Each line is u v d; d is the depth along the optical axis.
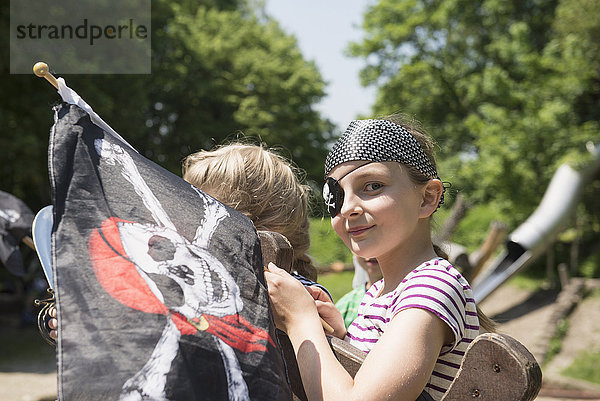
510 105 16.86
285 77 26.66
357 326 1.39
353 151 1.31
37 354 13.60
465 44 22.33
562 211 11.66
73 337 0.95
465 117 22.14
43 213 1.51
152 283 1.02
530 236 10.93
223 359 1.00
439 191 1.35
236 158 1.62
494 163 15.45
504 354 1.01
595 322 12.86
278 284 1.25
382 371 1.10
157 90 21.92
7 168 15.34
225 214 1.21
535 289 15.38
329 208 1.34
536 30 20.75
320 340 1.20
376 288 1.50
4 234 4.93
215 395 0.97
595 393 9.34
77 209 1.08
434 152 1.50
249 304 1.10
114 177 1.15
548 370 10.90
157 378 0.93
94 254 1.04
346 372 1.15
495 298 15.37
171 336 0.97
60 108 1.19
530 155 15.28
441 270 1.25
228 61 24.81
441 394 1.20
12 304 17.27
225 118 24.92
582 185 12.43
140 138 21.39
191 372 0.96
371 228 1.30
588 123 15.51
